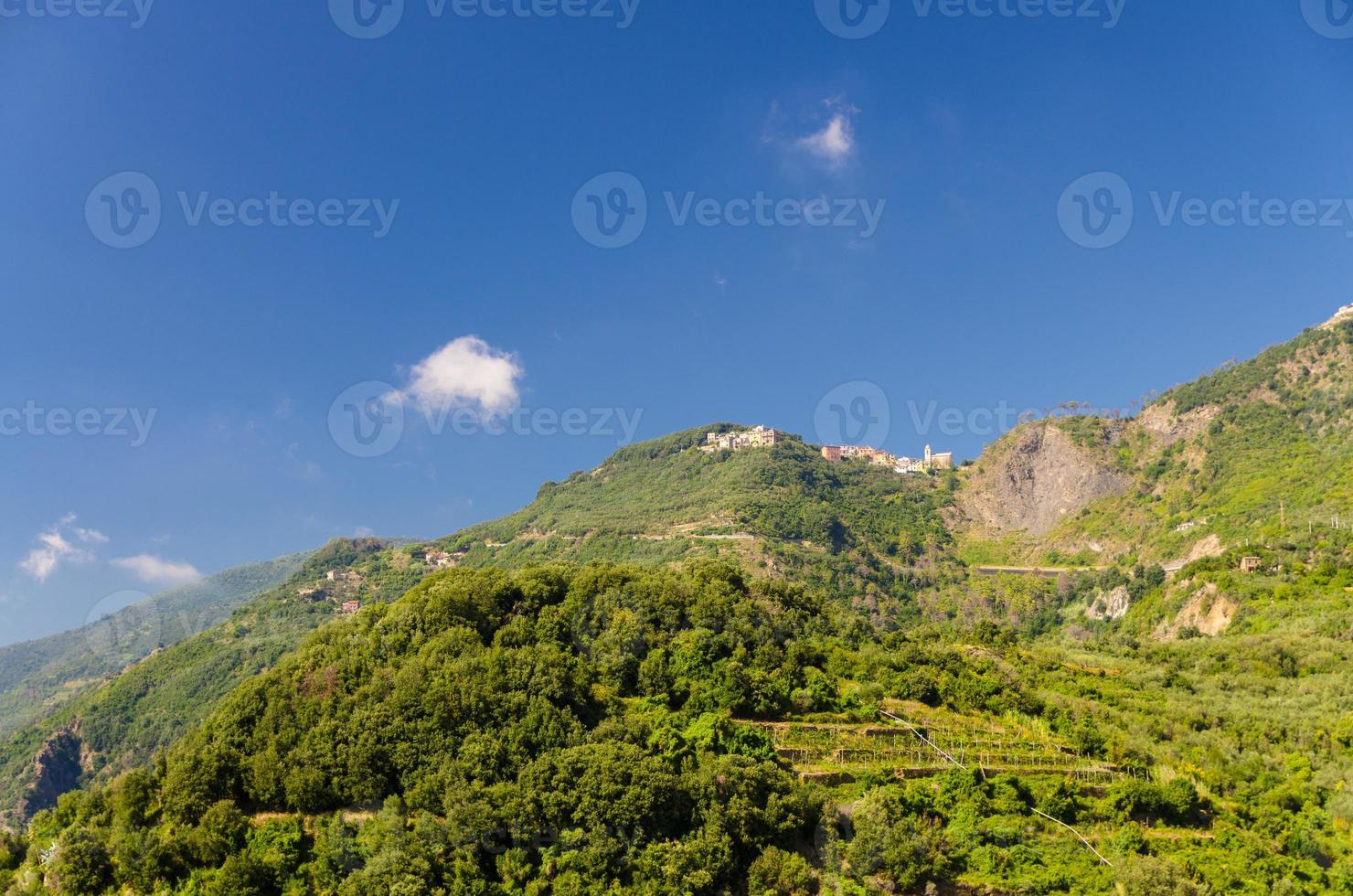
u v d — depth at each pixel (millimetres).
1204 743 107562
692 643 109625
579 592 116438
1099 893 80000
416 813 84062
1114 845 86438
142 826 87688
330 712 92312
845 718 105562
